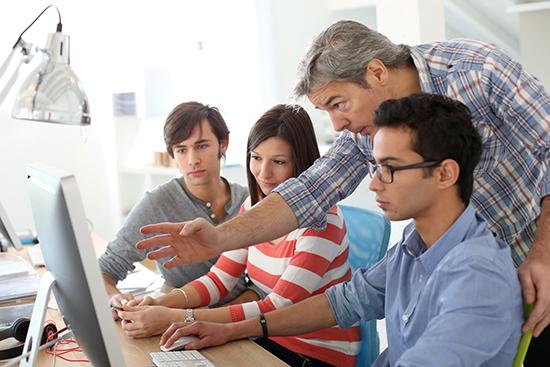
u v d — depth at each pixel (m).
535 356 1.67
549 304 1.26
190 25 4.40
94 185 4.40
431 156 1.23
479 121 1.59
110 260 2.21
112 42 4.27
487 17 4.26
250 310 1.80
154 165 4.43
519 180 1.62
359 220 2.10
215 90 4.50
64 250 1.12
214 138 2.27
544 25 3.60
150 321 1.72
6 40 3.95
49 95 1.89
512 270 1.23
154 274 2.42
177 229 1.57
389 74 1.58
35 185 1.30
